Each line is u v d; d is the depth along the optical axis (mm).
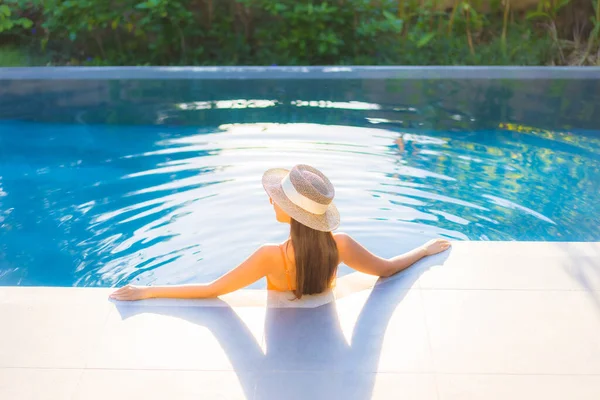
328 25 8047
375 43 8039
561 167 5195
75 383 2479
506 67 7035
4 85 7008
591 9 8141
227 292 3061
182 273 3732
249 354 2635
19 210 4570
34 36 8477
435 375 2504
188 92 6961
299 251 2951
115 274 3742
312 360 2598
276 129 6062
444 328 2785
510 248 3453
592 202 4602
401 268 3295
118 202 4664
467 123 6160
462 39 8172
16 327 2807
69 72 7047
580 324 2797
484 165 5238
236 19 8266
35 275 3738
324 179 3023
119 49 8211
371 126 6105
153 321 2859
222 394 2412
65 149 5734
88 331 2787
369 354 2627
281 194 2969
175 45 8078
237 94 6969
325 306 2973
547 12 8273
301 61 8031
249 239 4102
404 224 4254
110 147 5758
